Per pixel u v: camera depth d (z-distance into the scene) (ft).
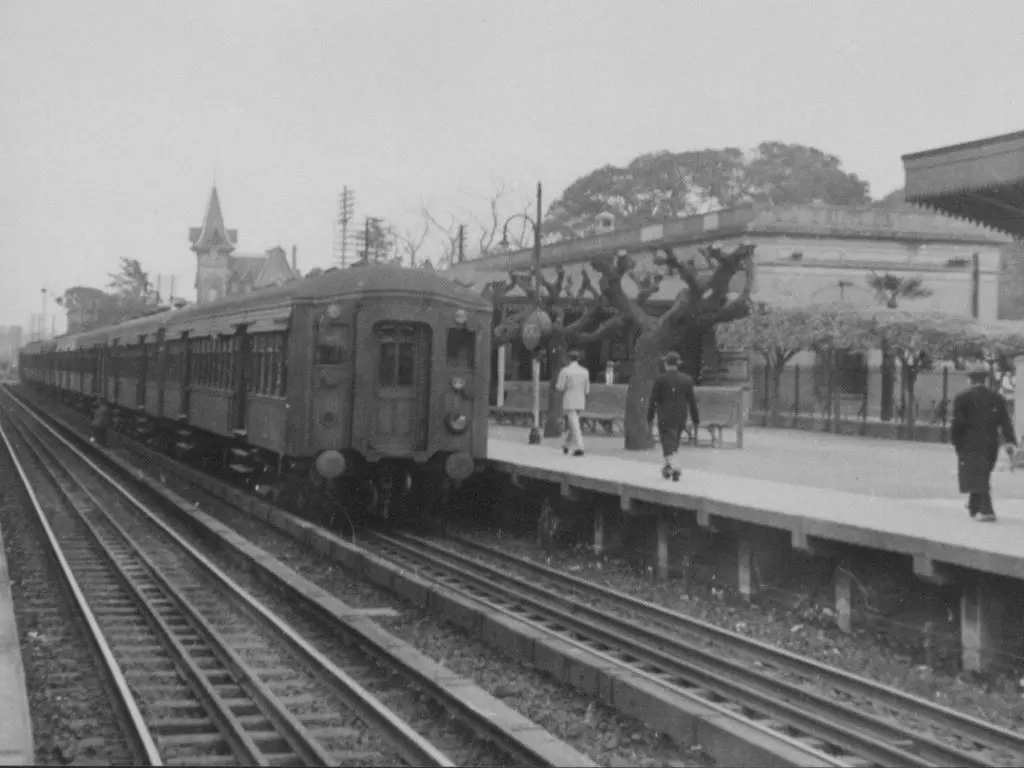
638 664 34.37
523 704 29.91
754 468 64.54
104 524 62.85
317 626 38.45
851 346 100.68
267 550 54.49
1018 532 36.63
